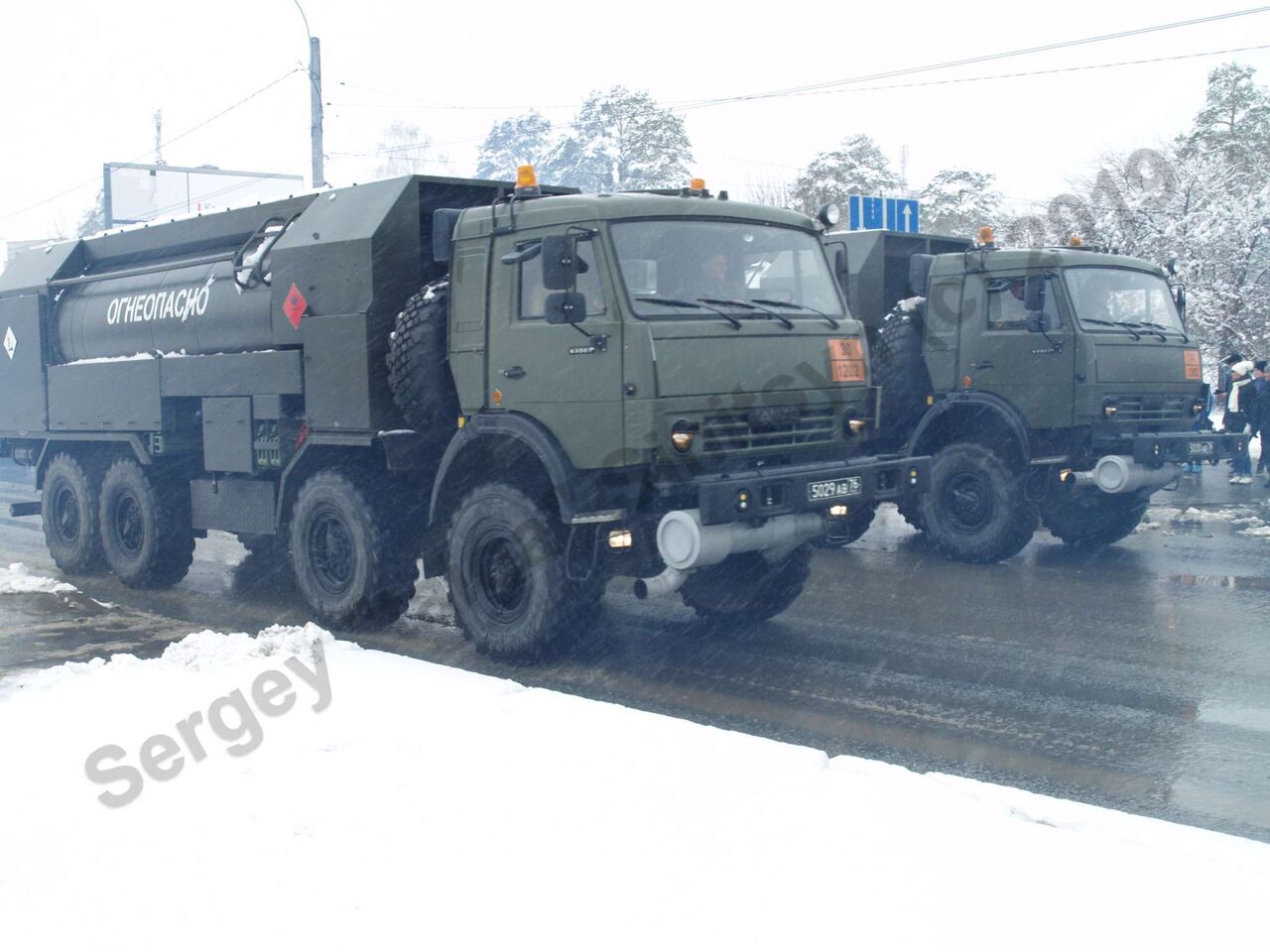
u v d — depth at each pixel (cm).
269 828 394
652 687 623
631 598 883
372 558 738
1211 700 587
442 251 704
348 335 732
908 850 358
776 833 371
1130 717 559
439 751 461
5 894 355
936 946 302
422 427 714
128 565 956
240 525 871
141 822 406
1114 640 719
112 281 1014
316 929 323
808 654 693
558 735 474
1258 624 757
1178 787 465
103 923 334
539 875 348
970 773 484
